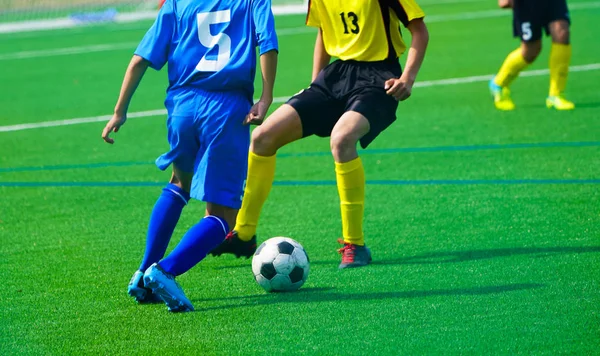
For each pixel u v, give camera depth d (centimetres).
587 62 3775
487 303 1254
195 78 1305
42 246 1664
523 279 1355
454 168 2169
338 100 1489
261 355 1099
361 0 1469
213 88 1299
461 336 1135
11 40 5706
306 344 1130
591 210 1745
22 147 2675
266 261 1337
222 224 1305
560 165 2139
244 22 1314
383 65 1487
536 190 1922
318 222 1773
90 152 2566
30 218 1881
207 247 1288
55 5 7500
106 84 3875
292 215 1833
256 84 3700
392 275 1409
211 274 1462
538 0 2778
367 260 1482
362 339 1139
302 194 2005
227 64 1292
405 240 1611
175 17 1334
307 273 1355
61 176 2280
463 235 1622
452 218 1744
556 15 2806
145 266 1325
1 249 1652
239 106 1303
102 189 2127
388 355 1086
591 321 1169
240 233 1493
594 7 5722
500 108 2912
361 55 1487
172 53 1325
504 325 1167
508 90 2906
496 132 2566
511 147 2364
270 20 1294
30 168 2386
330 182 2109
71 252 1617
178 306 1257
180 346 1139
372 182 2077
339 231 1705
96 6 7344
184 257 1269
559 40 2806
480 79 3553
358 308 1258
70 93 3684
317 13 1540
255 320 1225
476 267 1428
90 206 1972
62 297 1361
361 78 1479
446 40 4756
